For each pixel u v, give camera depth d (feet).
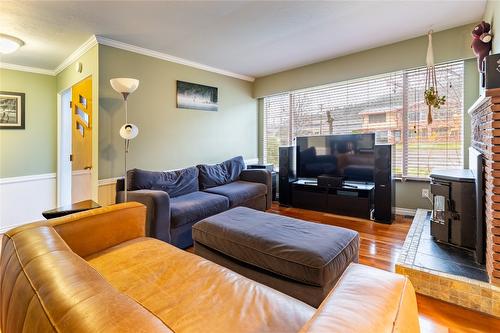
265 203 12.81
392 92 11.82
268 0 7.58
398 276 2.72
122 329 1.73
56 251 2.94
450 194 7.30
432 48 10.31
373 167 11.56
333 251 5.13
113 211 5.33
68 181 13.43
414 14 8.72
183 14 8.19
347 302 2.20
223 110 14.61
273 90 15.51
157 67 11.50
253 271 5.62
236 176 13.52
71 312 1.88
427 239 7.85
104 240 5.13
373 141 11.55
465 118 10.11
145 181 9.65
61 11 7.68
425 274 5.99
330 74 13.09
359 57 12.14
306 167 13.60
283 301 3.53
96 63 9.61
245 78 15.88
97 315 1.83
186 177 11.10
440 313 5.39
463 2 8.04
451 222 7.34
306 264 4.82
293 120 15.30
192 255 4.84
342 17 8.75
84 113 10.84
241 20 8.72
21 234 3.54
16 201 12.03
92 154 10.03
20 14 7.76
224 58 12.53
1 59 11.32
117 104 10.10
